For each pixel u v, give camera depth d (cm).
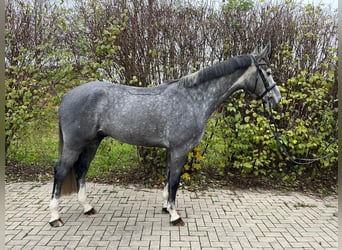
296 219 348
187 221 333
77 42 449
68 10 466
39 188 440
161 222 328
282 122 471
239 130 448
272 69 472
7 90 455
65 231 302
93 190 435
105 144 474
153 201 395
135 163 523
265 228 321
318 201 415
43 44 468
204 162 512
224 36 462
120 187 451
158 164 475
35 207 365
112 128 308
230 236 299
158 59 455
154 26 449
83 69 436
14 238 286
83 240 284
